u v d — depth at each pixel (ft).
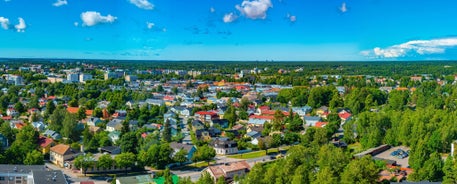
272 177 478.59
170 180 540.11
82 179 631.97
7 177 580.30
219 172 609.42
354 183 433.89
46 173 562.66
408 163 613.93
